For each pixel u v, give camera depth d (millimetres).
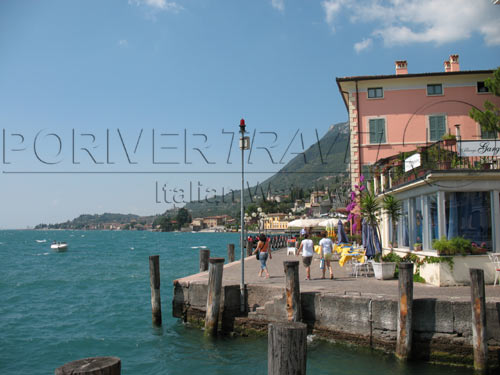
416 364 9695
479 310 8945
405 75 27562
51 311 18812
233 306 12844
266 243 15156
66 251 72750
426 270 13266
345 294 11219
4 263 47938
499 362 9234
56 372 3637
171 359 10961
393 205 15773
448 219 13047
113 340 13320
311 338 11297
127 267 41500
